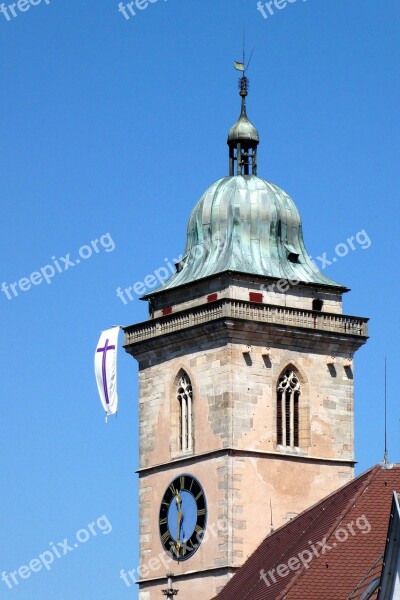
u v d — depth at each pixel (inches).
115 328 6835.6
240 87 6879.9
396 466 5885.8
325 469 6619.1
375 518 5723.4
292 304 6673.2
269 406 6560.0
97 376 6835.6
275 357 6589.6
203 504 6560.0
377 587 5255.9
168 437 6692.9
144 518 6747.1
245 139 6845.5
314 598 5546.3
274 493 6535.4
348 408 6688.0
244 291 6609.3
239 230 6717.5
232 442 6501.0
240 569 6373.0
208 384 6574.8
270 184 6815.9
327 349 6678.2
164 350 6727.4
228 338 6530.5
